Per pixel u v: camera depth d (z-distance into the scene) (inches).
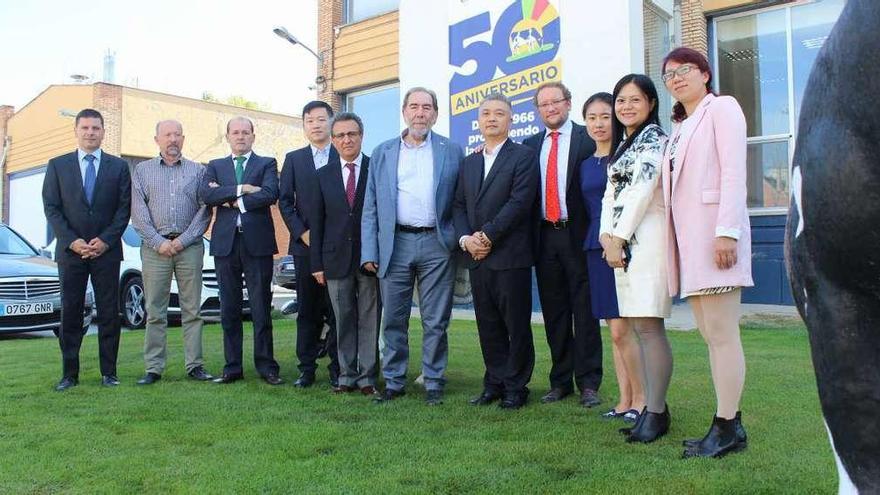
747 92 391.5
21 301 328.2
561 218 172.6
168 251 206.8
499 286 168.2
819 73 45.5
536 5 345.7
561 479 113.4
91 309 328.2
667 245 124.5
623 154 134.9
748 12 388.2
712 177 116.6
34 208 973.2
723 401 122.3
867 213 41.9
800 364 206.1
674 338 264.4
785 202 376.8
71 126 901.8
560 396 177.2
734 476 111.2
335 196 188.2
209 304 380.8
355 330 192.1
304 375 201.6
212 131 975.0
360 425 151.7
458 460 124.6
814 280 47.0
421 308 182.1
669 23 398.3
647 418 137.1
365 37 515.8
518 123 357.1
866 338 44.7
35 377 215.3
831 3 365.4
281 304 518.0
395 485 112.0
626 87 136.1
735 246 112.6
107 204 204.7
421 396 183.9
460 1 379.2
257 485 113.4
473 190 173.3
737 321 120.9
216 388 197.6
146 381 206.1
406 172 180.2
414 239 179.0
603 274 154.6
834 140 43.1
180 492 111.1
